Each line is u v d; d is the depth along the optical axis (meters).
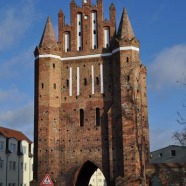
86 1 53.88
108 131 48.25
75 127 50.03
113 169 46.78
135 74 48.78
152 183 50.25
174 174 47.53
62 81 52.06
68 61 52.53
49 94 50.25
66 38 53.66
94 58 51.75
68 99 51.19
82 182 52.56
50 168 48.03
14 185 72.12
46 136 48.91
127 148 46.09
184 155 76.25
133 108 47.38
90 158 48.53
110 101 49.69
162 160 77.75
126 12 52.28
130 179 44.94
